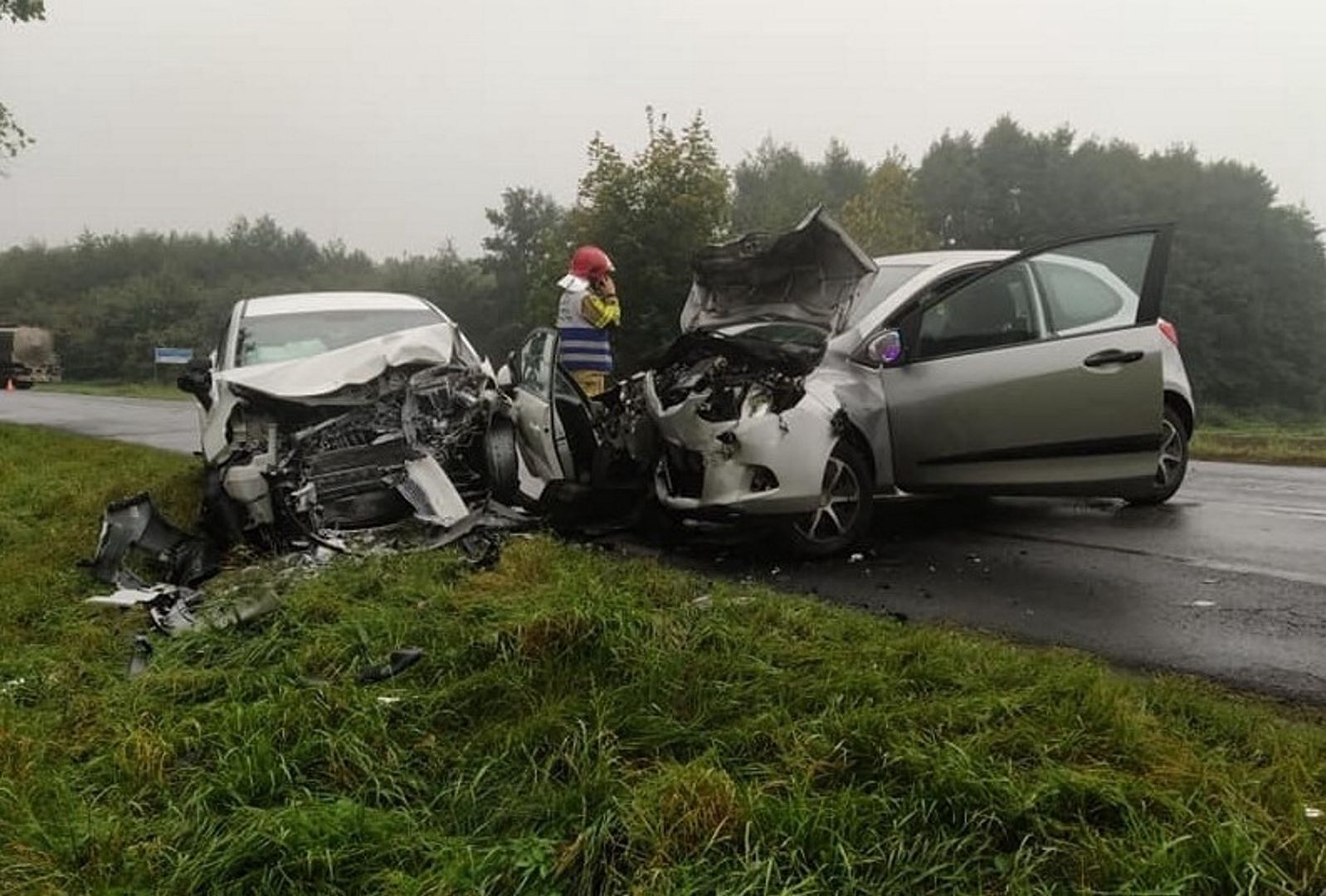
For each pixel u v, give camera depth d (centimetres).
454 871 254
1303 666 404
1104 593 512
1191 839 249
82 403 2617
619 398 681
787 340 629
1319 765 292
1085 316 604
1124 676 381
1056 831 259
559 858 259
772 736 309
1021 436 589
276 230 8006
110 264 7462
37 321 6619
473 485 677
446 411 658
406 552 550
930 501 770
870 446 600
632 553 623
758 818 264
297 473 608
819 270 637
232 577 543
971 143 5400
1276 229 5347
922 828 264
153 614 478
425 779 313
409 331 679
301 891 257
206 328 5938
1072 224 5059
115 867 267
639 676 354
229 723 337
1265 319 5247
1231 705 347
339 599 470
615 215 1497
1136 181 5272
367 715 338
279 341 750
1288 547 607
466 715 348
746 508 558
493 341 4609
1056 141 5328
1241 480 922
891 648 378
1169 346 737
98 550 577
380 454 633
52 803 297
